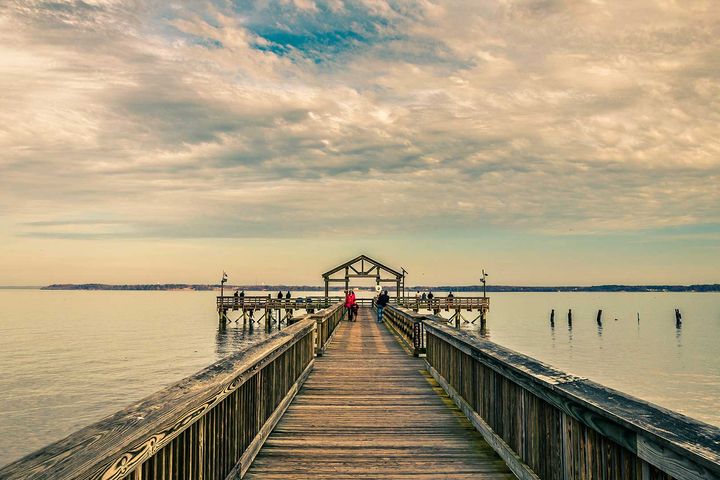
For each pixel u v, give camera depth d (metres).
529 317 96.38
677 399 25.91
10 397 26.55
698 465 2.08
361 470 5.04
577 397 3.17
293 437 6.14
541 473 4.26
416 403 7.98
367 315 35.25
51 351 44.41
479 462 5.27
